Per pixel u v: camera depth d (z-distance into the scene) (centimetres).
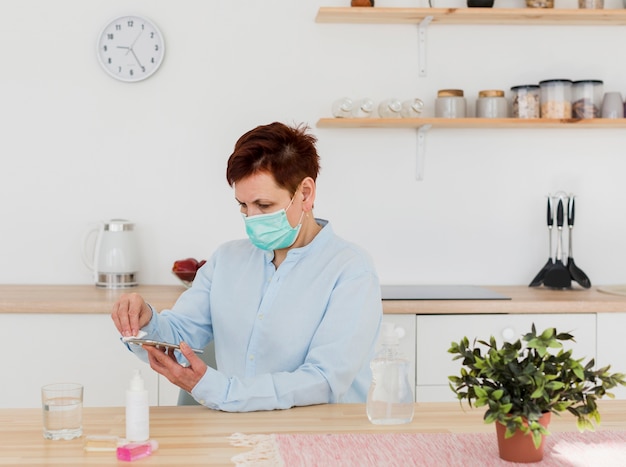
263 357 190
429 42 334
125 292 303
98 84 328
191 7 328
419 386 283
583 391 135
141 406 137
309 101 332
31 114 328
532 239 340
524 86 319
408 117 315
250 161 178
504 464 129
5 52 326
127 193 330
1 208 328
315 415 161
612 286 334
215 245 333
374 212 335
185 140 330
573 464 129
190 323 201
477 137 336
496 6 338
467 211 338
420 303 279
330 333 181
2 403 279
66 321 279
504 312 285
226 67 330
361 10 311
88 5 327
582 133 339
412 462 129
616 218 342
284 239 185
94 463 128
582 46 338
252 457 131
